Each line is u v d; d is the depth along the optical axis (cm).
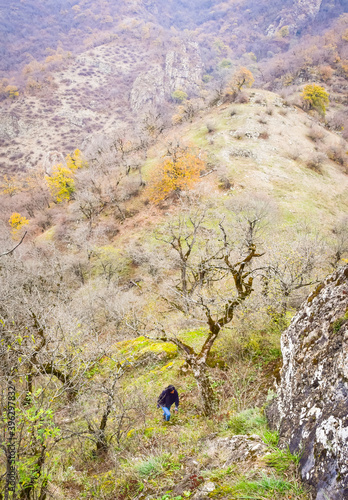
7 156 13912
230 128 5425
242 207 3144
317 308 451
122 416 625
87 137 14062
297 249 1070
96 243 3644
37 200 6038
